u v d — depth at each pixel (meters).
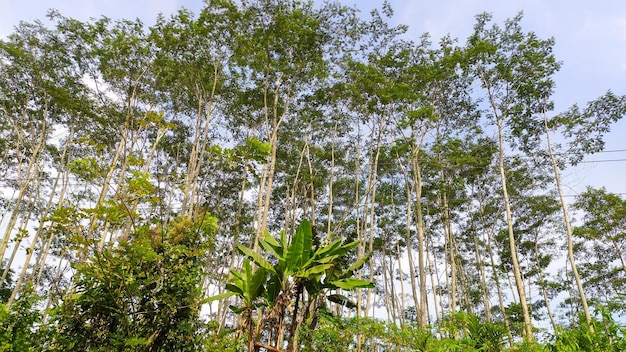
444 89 21.09
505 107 19.30
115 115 19.06
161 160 21.80
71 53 17.66
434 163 20.19
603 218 20.64
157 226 7.27
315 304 9.86
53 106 19.88
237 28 17.06
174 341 6.52
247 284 6.89
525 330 10.31
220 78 19.22
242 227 22.16
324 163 23.53
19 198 18.00
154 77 19.52
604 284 24.27
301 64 18.05
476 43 18.86
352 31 18.52
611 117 17.88
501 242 25.95
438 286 27.42
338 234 22.39
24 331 5.91
